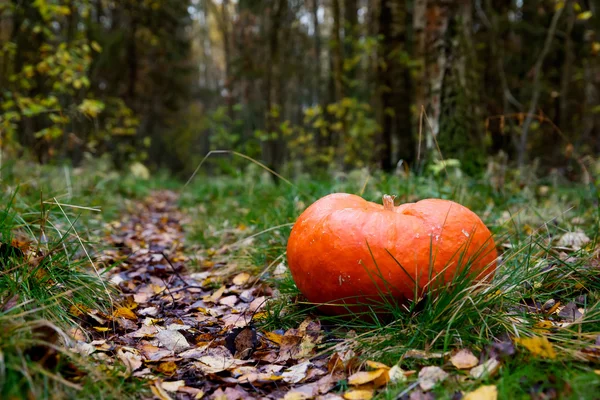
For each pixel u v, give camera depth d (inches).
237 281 138.8
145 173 342.6
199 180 479.2
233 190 322.3
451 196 178.2
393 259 90.0
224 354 92.4
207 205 278.2
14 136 274.8
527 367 71.7
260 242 159.6
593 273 105.9
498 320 87.8
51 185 212.5
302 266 98.7
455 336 84.7
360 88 514.6
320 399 74.8
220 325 108.7
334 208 100.7
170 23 791.7
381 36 391.5
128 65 711.7
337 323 100.1
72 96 398.6
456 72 230.7
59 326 87.2
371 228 92.3
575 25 448.1
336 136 546.6
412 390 73.2
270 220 173.5
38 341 68.7
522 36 503.5
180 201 330.3
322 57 753.0
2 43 317.4
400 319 91.0
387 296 92.2
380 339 88.3
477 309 88.0
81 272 112.3
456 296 88.7
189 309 118.9
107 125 495.8
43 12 304.0
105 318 104.3
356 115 440.5
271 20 486.9
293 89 951.6
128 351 90.3
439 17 231.6
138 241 194.7
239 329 96.7
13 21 353.7
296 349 92.9
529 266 110.8
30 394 62.0
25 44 378.9
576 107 472.1
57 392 65.6
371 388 76.2
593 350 77.5
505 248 141.0
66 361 73.2
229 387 79.7
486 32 414.6
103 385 71.5
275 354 92.7
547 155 399.2
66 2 335.6
